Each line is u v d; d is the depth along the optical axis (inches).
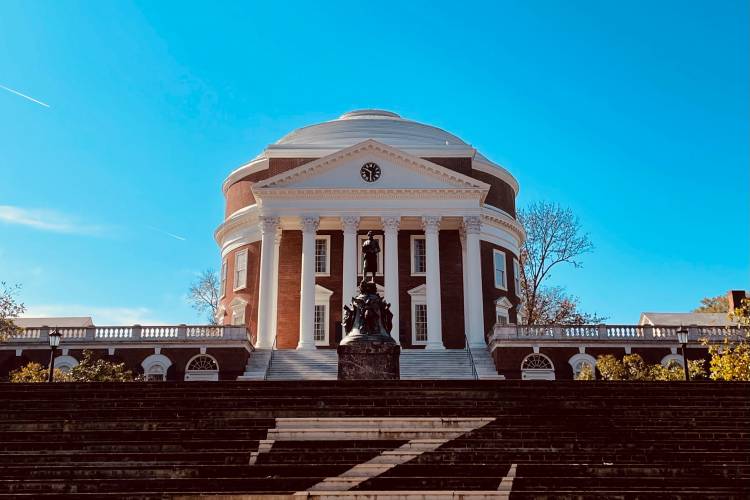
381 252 2297.0
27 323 2418.8
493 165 2551.7
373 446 843.4
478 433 864.9
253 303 2361.0
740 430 871.7
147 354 1946.4
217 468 778.8
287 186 2169.0
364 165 2187.5
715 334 2010.3
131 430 861.8
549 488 756.6
